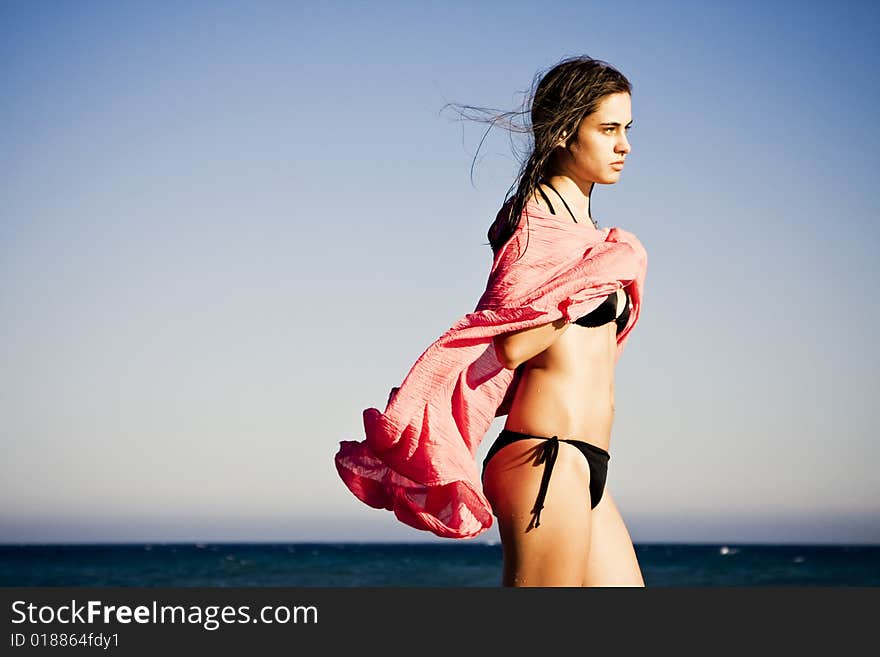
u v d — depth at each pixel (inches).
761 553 4249.5
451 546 5546.3
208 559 3344.0
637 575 132.8
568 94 125.4
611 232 129.6
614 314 128.6
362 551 4512.8
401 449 123.6
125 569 2669.8
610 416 130.3
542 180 129.6
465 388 130.3
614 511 134.7
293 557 3496.6
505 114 129.3
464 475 124.3
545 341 120.4
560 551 120.9
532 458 122.2
